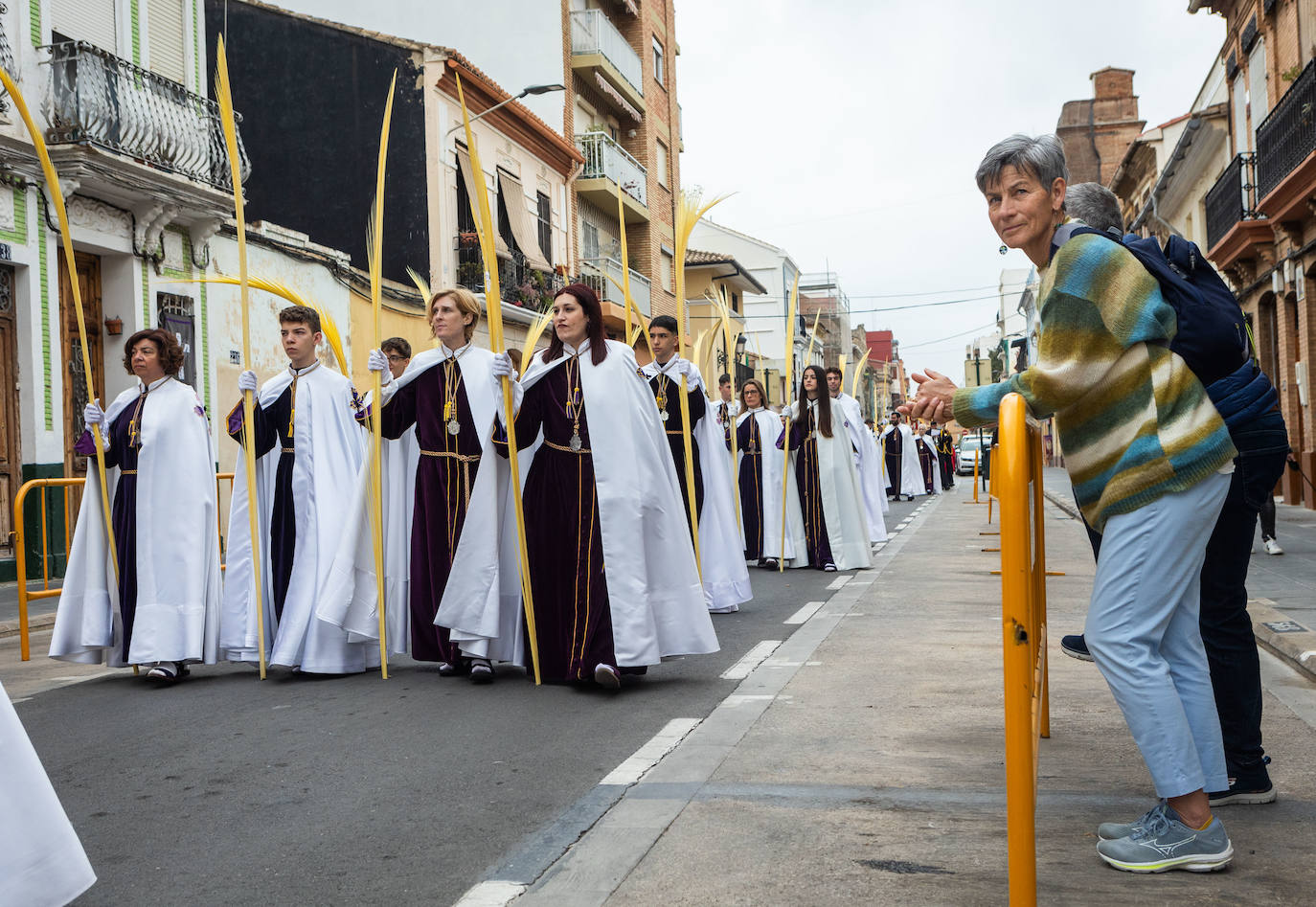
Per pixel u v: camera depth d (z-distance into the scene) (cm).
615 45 3197
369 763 463
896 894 302
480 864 342
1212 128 2488
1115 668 314
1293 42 1969
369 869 341
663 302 3584
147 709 593
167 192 1514
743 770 429
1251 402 351
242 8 2384
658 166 3616
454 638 635
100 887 333
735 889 309
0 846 230
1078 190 370
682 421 869
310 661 665
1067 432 320
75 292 671
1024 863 252
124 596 681
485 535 634
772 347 6178
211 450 703
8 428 1357
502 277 2470
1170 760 311
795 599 968
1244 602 366
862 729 487
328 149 2359
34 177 1377
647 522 620
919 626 770
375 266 679
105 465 685
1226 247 2298
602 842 352
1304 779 396
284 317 707
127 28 1570
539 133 2678
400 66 2345
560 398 623
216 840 373
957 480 4588
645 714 543
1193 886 302
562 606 618
